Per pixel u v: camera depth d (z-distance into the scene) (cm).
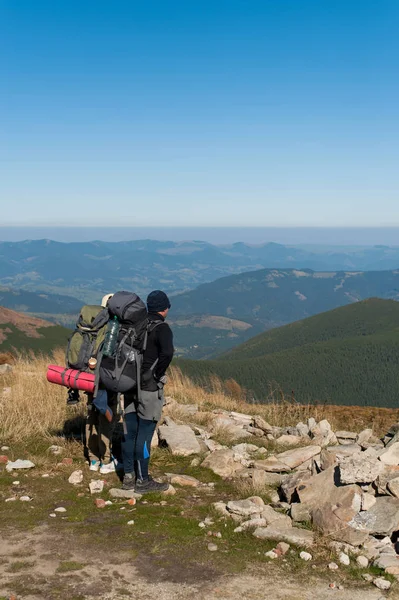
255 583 361
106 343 522
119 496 531
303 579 370
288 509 504
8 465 610
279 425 949
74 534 430
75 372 573
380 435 879
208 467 637
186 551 405
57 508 488
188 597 338
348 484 486
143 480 539
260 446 769
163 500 525
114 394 571
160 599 334
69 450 679
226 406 1080
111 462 616
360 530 437
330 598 345
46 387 955
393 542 437
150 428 539
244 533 446
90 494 537
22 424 755
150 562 385
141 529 444
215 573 373
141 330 525
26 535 427
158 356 521
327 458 561
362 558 399
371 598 346
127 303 521
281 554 408
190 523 462
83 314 586
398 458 541
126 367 517
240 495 551
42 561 381
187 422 859
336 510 455
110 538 424
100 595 335
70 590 340
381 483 481
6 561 379
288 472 641
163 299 535
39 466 619
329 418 980
